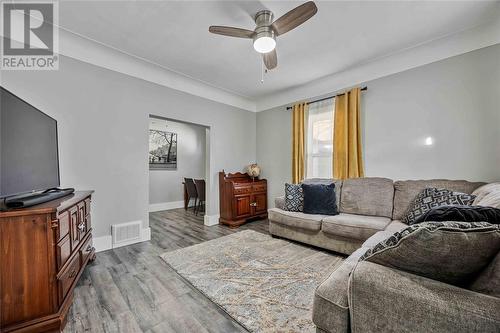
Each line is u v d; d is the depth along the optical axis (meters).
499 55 2.25
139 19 2.19
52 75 2.46
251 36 2.09
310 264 2.34
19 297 1.29
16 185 1.43
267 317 1.52
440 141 2.62
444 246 0.78
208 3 1.97
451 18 2.16
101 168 2.80
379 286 0.83
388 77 3.03
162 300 1.73
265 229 3.75
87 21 2.21
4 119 1.32
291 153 4.29
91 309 1.61
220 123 4.28
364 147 3.26
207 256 2.56
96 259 2.50
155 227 3.88
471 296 0.72
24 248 1.32
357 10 2.05
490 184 2.04
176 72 3.42
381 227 2.28
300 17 1.81
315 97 3.90
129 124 3.05
